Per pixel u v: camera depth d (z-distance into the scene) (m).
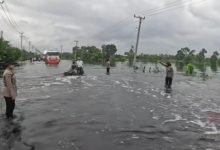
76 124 12.33
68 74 37.97
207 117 14.79
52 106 15.98
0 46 55.31
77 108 15.60
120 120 13.33
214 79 40.91
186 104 18.48
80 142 10.12
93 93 21.44
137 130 11.84
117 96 20.34
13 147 9.40
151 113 15.19
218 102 19.81
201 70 70.31
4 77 13.01
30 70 49.47
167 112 15.66
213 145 10.34
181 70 63.66
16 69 52.47
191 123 13.41
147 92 23.39
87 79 32.91
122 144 10.09
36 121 12.63
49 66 67.19
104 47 121.00
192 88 28.11
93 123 12.60
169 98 20.64
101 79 33.34
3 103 16.48
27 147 9.44
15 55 72.88
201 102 19.58
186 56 106.25
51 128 11.62
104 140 10.43
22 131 11.10
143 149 9.69
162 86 28.41
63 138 10.47
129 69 61.22
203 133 11.80
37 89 23.09
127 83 29.84
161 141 10.59
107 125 12.38
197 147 10.09
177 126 12.76
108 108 15.88
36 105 16.19
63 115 13.88
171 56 108.69
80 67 39.34
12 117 13.22
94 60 113.56
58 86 25.38
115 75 41.03
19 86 24.98
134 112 15.20
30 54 150.50
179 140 10.78
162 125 12.82
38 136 10.59
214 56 111.38
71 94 20.62
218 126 12.99
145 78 37.41
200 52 111.88
